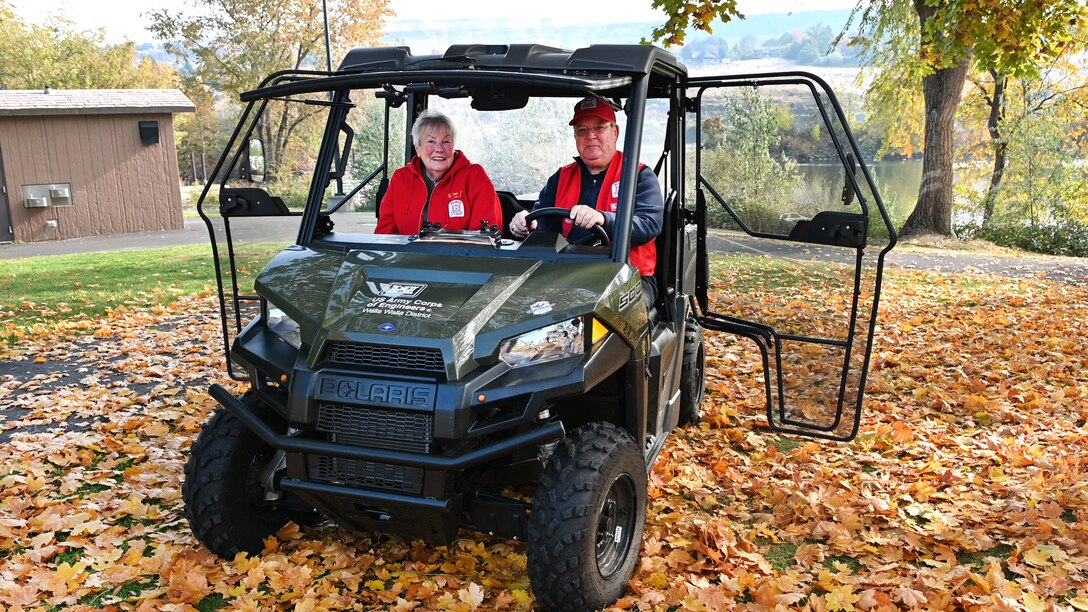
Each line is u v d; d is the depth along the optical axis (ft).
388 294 10.17
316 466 9.78
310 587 10.52
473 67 11.82
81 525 12.23
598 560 10.03
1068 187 72.02
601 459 9.66
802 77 12.59
